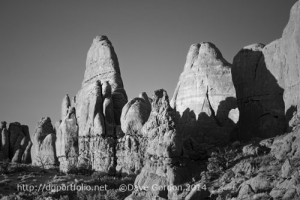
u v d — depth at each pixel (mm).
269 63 61844
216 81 64062
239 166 52469
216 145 61312
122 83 77250
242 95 63688
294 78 56469
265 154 53750
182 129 62531
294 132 52781
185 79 65938
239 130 62688
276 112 60219
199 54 65938
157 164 55688
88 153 71438
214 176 53188
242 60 64438
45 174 70688
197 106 63656
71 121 75750
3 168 70812
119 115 74188
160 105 60406
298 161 48406
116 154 69625
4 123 90375
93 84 76562
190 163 56312
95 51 79250
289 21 58219
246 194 46844
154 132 57875
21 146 89062
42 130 86312
